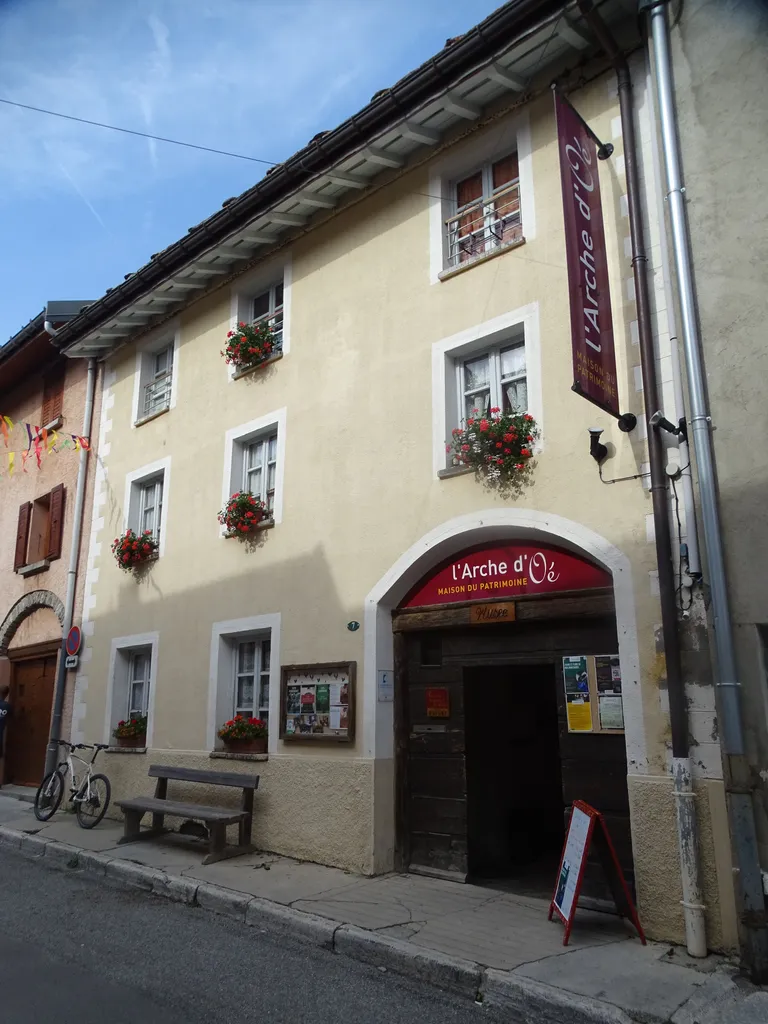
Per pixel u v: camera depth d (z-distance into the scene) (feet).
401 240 29.73
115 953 18.78
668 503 20.39
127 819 31.22
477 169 28.91
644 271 22.00
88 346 45.14
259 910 21.57
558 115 22.12
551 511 22.98
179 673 34.73
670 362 21.20
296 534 30.78
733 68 20.85
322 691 28.07
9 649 49.42
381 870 25.41
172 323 40.70
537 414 23.98
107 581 40.75
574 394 23.18
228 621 32.83
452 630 25.94
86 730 39.58
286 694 29.27
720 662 18.21
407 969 17.71
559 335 24.08
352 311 30.94
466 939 18.79
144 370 42.63
